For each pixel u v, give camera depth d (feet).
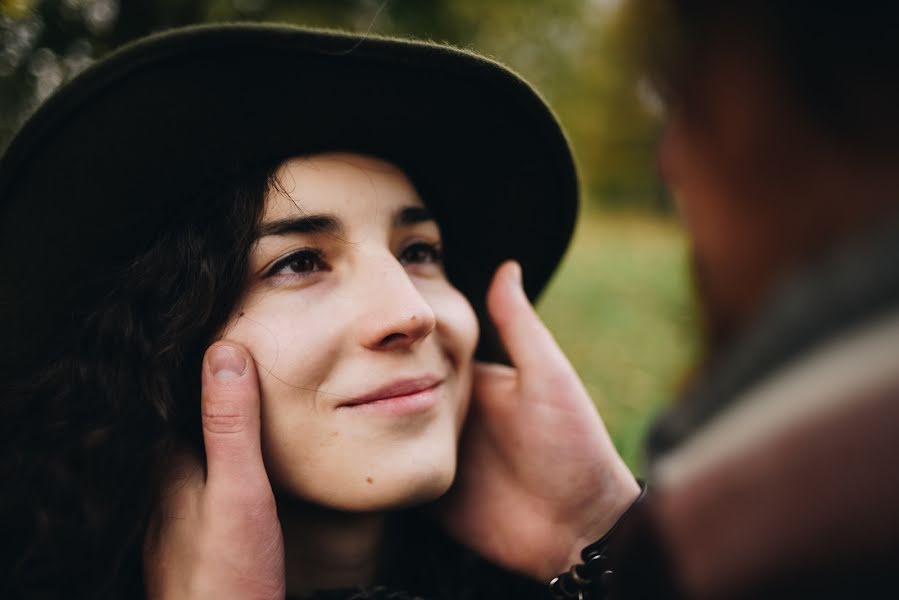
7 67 6.64
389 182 3.76
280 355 3.40
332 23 11.39
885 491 1.23
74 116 3.28
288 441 3.44
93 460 3.56
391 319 3.38
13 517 3.68
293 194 3.51
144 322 3.59
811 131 1.41
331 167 3.62
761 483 1.37
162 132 3.40
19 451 3.67
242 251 3.48
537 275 4.94
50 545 3.56
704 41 1.54
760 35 1.45
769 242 1.50
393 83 3.61
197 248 3.52
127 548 3.51
